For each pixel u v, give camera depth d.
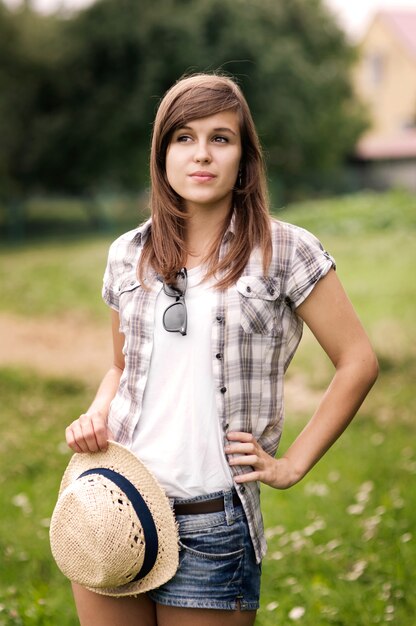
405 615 4.39
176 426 2.82
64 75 32.16
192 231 2.93
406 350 10.66
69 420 8.82
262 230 2.84
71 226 31.00
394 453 7.25
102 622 2.90
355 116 41.50
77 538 2.75
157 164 2.94
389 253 18.78
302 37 37.44
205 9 32.25
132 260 2.99
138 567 2.75
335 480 6.57
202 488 2.80
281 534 5.50
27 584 4.93
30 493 6.54
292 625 4.34
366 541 5.30
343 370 2.87
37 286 17.56
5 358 11.74
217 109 2.83
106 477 2.80
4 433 8.28
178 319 2.80
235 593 2.80
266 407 2.85
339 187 39.28
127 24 31.53
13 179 33.41
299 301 2.84
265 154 3.08
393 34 49.31
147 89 31.58
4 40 31.17
